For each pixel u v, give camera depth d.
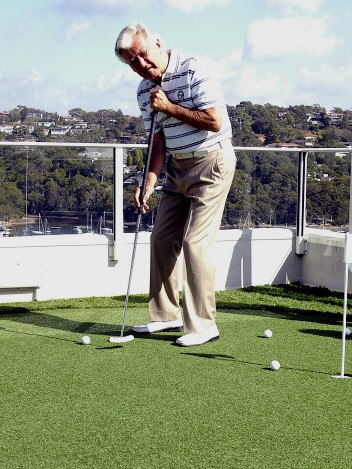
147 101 4.69
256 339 4.60
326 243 6.64
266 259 6.77
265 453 2.78
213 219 4.54
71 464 2.67
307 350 4.32
